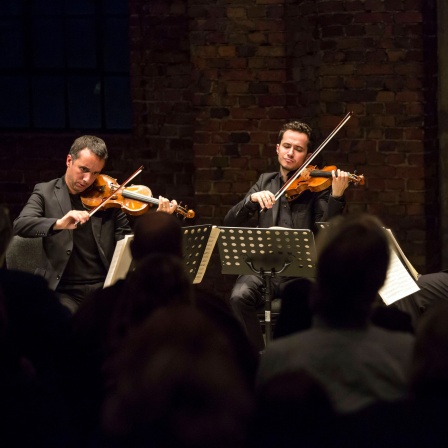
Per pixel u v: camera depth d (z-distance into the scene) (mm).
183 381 2488
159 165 9672
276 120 9188
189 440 2461
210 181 9289
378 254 3357
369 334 3387
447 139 8844
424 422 2830
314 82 8938
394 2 8641
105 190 7461
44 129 9812
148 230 4410
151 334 2635
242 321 7551
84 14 9727
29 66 9805
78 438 4152
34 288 4801
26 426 3514
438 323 2924
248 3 9047
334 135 8773
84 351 4441
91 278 7316
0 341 3557
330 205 7512
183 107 9586
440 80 8781
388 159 8820
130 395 2580
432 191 8930
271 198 7543
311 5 8844
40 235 6938
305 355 3322
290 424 2895
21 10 9758
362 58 8719
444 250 8938
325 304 3377
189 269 6723
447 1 8617
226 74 9141
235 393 2516
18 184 9719
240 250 6887
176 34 9492
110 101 9805
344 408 3244
